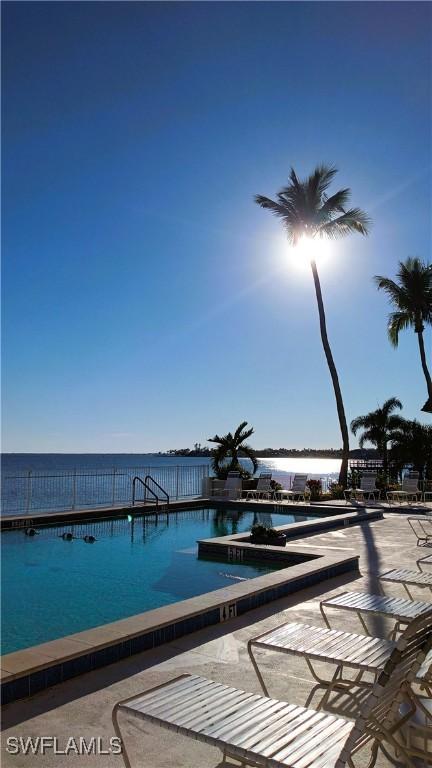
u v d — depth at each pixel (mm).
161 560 10328
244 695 2676
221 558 10102
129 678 3957
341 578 7465
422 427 26344
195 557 10547
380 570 8016
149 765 2840
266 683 3881
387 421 28094
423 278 25500
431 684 3158
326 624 4965
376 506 17234
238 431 23625
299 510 17422
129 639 4418
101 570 9539
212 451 23656
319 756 2150
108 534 13453
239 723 2393
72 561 10305
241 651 4547
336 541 10875
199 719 2424
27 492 15148
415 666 2201
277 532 10258
